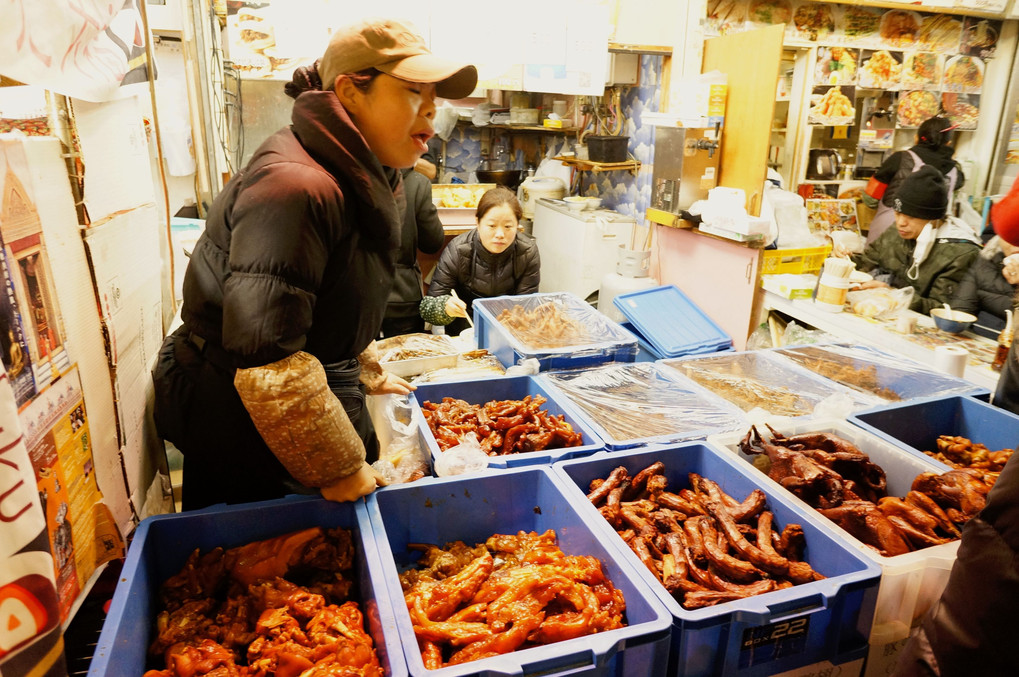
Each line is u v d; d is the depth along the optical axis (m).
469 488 1.57
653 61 4.04
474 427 2.01
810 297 3.00
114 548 1.33
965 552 1.03
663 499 1.67
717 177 3.58
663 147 3.67
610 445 1.80
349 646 1.10
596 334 2.69
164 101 3.24
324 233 1.17
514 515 1.64
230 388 1.40
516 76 3.60
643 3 3.73
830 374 2.43
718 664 1.19
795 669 1.26
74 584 1.16
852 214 4.30
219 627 1.21
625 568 1.29
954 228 3.09
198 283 1.34
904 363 2.41
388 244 1.36
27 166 1.04
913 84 4.25
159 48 3.19
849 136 4.26
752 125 3.25
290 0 3.17
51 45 1.07
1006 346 2.30
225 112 3.29
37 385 1.03
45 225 1.10
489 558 1.38
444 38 3.44
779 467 1.71
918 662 1.08
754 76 3.21
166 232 2.08
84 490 1.22
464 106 5.24
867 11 4.00
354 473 1.33
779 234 3.33
